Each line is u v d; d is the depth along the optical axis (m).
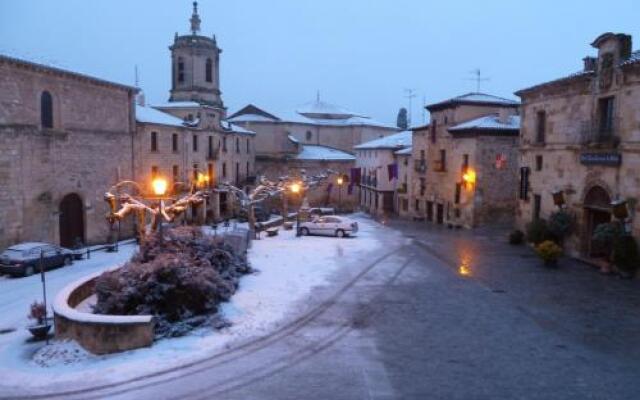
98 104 34.44
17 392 10.22
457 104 38.81
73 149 32.03
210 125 50.22
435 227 39.06
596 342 12.56
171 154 43.62
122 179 37.16
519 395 9.69
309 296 16.83
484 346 12.30
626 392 9.80
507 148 35.94
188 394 9.91
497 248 27.25
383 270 21.23
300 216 39.84
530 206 28.31
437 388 10.00
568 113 24.41
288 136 66.94
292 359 11.58
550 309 15.41
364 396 9.69
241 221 52.25
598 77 21.95
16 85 27.48
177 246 17.41
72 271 25.22
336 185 66.75
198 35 52.38
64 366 11.80
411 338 12.88
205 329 13.49
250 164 62.81
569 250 24.36
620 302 16.19
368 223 43.19
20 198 27.89
